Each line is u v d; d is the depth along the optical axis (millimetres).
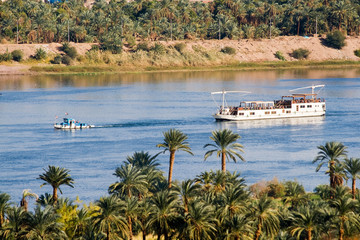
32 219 184375
